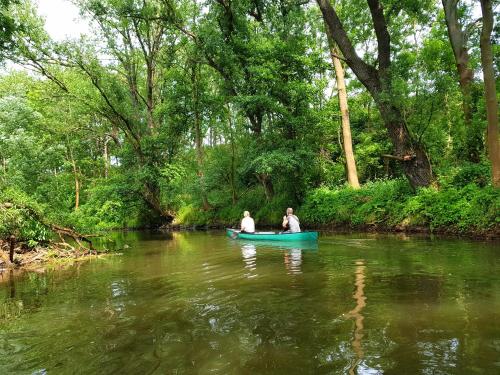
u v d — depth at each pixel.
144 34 26.39
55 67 25.89
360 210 17.05
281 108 19.73
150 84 27.23
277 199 22.61
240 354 3.75
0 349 4.21
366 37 21.12
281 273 7.84
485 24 11.73
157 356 3.80
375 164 24.70
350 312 4.95
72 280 8.22
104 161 33.81
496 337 3.91
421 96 14.05
